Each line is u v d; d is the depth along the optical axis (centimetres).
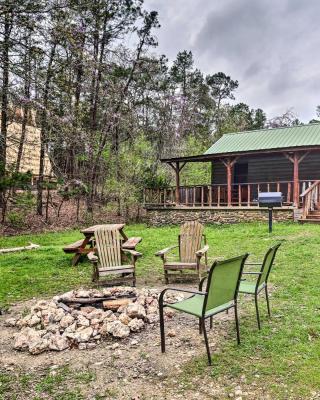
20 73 783
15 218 1580
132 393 300
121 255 761
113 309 473
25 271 775
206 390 300
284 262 751
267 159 1889
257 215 1513
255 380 312
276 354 357
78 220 1856
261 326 431
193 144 2781
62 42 914
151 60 2252
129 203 2034
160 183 2150
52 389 308
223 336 407
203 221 1675
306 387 298
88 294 509
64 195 1780
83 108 1834
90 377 328
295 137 1841
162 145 2928
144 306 496
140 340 404
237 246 978
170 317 471
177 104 3134
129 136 2273
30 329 424
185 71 4009
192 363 346
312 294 546
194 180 2547
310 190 1396
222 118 4194
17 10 737
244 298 544
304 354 355
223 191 1988
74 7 826
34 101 914
